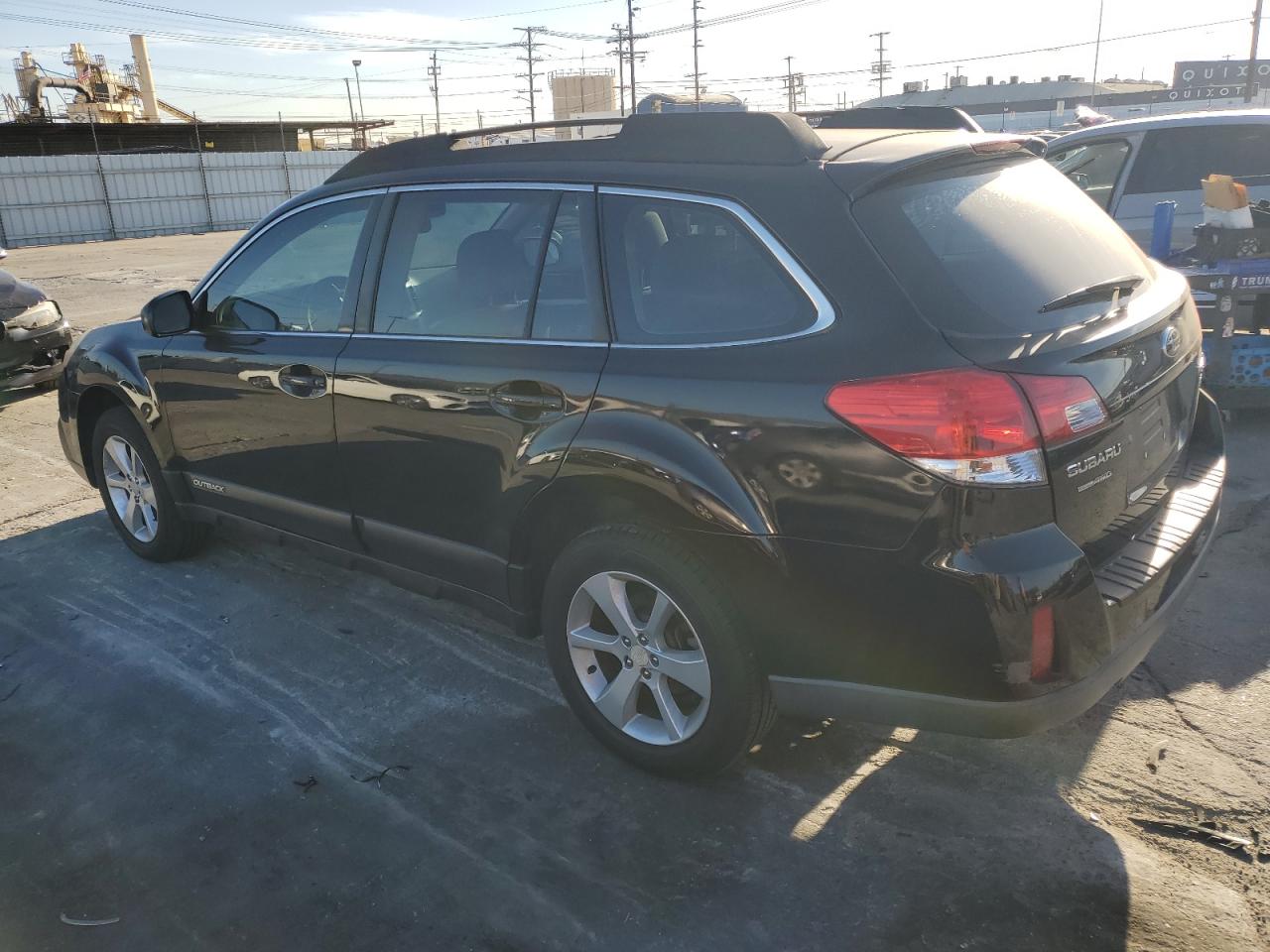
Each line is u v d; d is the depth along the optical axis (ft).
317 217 11.23
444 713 10.28
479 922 7.45
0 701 10.80
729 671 8.04
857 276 7.26
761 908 7.45
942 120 9.96
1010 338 6.99
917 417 6.75
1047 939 7.05
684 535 7.99
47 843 8.50
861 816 8.41
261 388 11.41
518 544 9.37
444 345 9.66
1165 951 6.93
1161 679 10.30
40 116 162.71
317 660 11.44
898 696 7.45
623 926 7.36
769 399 7.38
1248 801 8.41
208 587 13.46
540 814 8.64
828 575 7.34
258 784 9.20
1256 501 14.78
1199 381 9.70
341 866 8.09
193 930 7.47
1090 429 7.11
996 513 6.75
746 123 8.24
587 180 8.86
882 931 7.18
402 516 10.43
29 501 17.26
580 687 9.27
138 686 11.00
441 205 9.94
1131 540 8.03
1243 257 16.96
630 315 8.44
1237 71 232.12
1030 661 6.94
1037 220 8.41
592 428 8.34
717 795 8.77
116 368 13.34
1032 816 8.33
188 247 95.61
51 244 132.67
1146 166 22.65
